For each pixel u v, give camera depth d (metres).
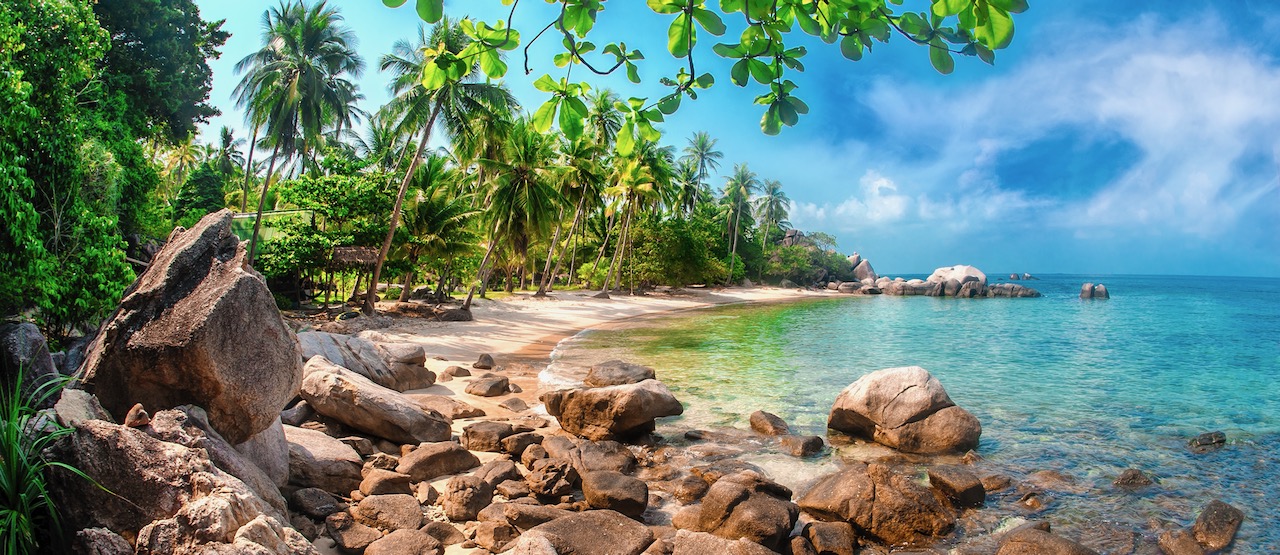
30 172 8.50
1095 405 13.22
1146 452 9.67
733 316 39.81
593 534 5.72
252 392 5.39
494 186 38.34
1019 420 11.78
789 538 6.21
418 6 1.90
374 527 5.70
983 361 19.95
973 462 9.08
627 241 55.34
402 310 28.80
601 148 46.69
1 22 8.09
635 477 7.80
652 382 10.80
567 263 66.19
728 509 6.27
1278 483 8.30
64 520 3.84
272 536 3.85
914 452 9.52
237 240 6.10
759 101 2.31
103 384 5.09
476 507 6.32
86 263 9.11
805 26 2.08
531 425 10.52
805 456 9.21
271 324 5.67
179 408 4.90
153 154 26.67
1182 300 65.25
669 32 2.11
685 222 57.69
